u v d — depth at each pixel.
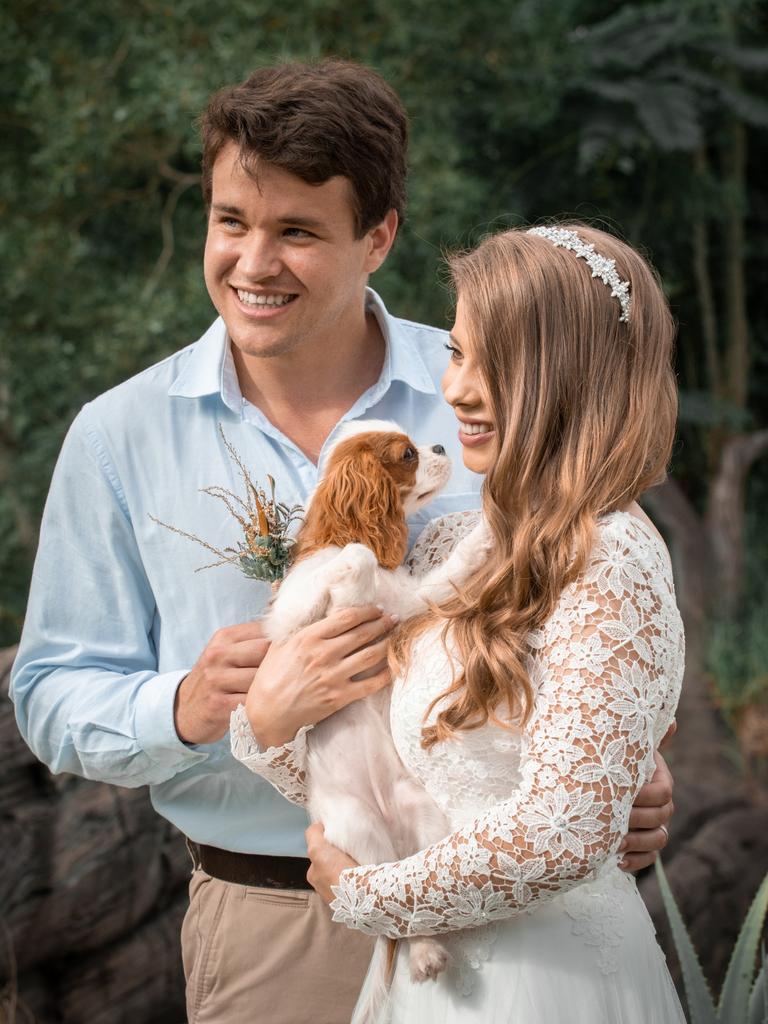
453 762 2.10
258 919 2.63
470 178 8.13
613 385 2.06
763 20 10.22
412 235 7.59
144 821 3.80
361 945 2.61
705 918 5.11
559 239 2.11
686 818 5.53
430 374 2.89
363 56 7.52
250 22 7.24
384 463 2.51
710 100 9.24
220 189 2.48
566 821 1.86
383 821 2.36
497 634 2.01
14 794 3.66
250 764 2.37
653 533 2.06
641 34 9.09
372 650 2.27
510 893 1.90
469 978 2.07
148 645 2.73
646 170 10.05
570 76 8.70
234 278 2.52
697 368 11.11
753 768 7.18
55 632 2.68
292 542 2.52
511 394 2.08
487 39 8.12
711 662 8.08
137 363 7.43
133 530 2.68
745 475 10.10
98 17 7.79
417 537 2.75
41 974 3.72
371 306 2.86
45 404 7.89
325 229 2.48
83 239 8.17
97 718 2.54
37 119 7.50
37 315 7.64
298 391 2.78
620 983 2.09
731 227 10.34
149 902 3.80
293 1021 2.64
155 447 2.68
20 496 7.87
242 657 2.39
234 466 2.69
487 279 2.10
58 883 3.64
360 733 2.39
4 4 7.51
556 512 2.02
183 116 7.14
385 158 2.52
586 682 1.90
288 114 2.38
